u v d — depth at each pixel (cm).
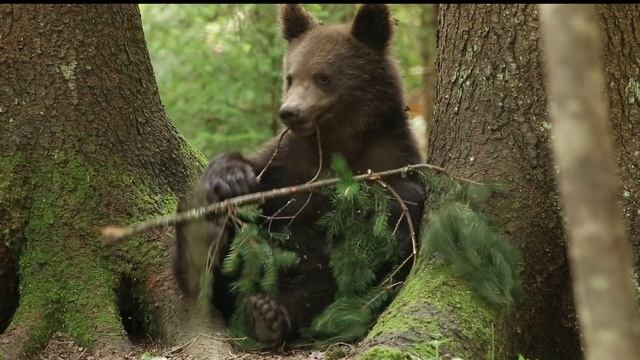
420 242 1015
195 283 1029
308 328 1069
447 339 854
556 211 968
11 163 1092
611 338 409
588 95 404
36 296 1063
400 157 1152
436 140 1045
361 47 1202
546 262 968
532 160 973
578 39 403
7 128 1098
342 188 930
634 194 949
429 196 1038
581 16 402
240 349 1020
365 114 1184
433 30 2430
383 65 1205
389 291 1012
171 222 820
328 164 1180
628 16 959
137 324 1119
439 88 1055
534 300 962
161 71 2097
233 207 888
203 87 2089
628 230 944
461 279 916
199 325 1034
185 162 1220
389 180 1120
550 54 413
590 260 409
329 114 1168
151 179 1161
